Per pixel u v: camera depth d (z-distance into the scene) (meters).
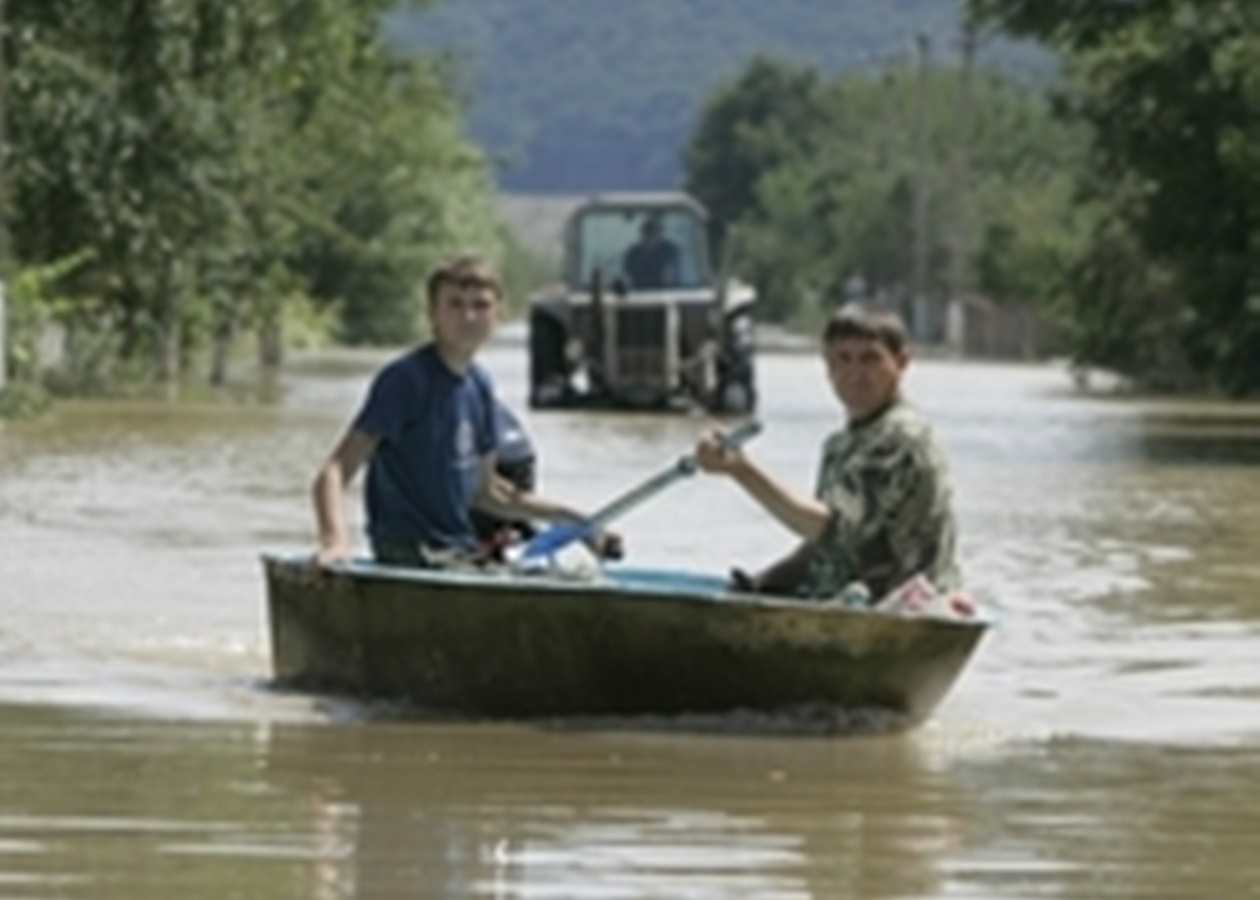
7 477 57.56
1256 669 31.34
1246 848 21.94
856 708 27.14
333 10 115.31
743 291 98.06
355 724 26.80
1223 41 101.56
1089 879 20.84
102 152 93.69
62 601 35.69
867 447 27.92
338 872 20.50
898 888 20.44
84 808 22.59
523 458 29.69
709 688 27.03
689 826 22.41
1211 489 59.28
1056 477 62.94
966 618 27.11
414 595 27.59
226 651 31.36
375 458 29.14
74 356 101.56
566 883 20.33
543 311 98.25
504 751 25.52
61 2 92.56
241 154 97.56
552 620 27.14
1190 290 108.12
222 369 117.31
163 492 53.94
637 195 99.88
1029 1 96.69
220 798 23.11
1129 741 26.70
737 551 44.12
